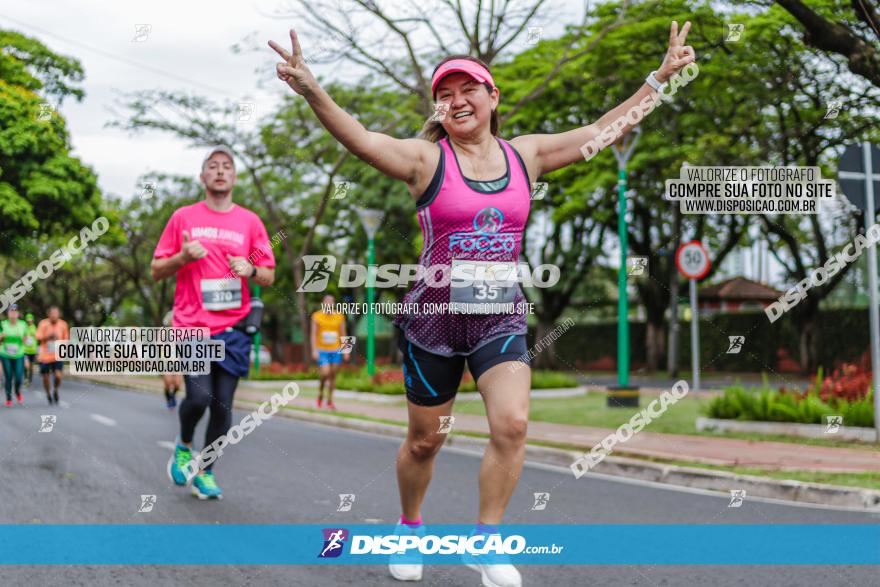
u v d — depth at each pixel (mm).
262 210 19922
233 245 4844
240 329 4898
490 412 2908
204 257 4699
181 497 5016
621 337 12586
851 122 14711
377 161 2744
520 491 5887
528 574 3576
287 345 41594
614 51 16906
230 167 4812
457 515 4738
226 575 3393
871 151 7625
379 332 35844
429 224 2902
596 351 33281
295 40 2578
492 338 2926
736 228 22359
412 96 15672
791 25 14969
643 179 20078
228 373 4914
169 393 10336
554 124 18500
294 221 19562
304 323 17844
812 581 3465
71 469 5953
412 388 3096
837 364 23781
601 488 6051
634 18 15406
